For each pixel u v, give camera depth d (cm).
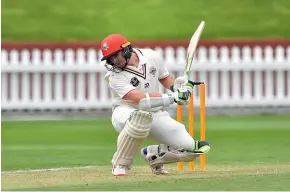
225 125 6488
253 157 4597
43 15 9269
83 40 8950
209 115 7425
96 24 9181
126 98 3519
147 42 7788
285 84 7894
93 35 9038
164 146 3606
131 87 3506
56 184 3409
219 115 7412
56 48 7844
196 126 6369
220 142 5434
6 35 9000
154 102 3488
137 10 9331
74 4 9412
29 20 9206
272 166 4075
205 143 3578
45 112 7769
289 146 5206
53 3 9431
